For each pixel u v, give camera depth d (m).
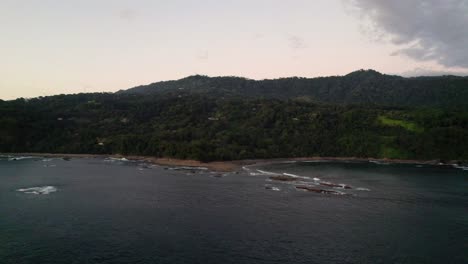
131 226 78.81
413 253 66.19
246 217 86.69
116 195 107.94
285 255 64.81
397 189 124.31
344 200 105.81
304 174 160.25
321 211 93.00
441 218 88.12
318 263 61.81
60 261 61.16
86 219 83.25
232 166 184.25
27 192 109.88
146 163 191.88
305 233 76.00
